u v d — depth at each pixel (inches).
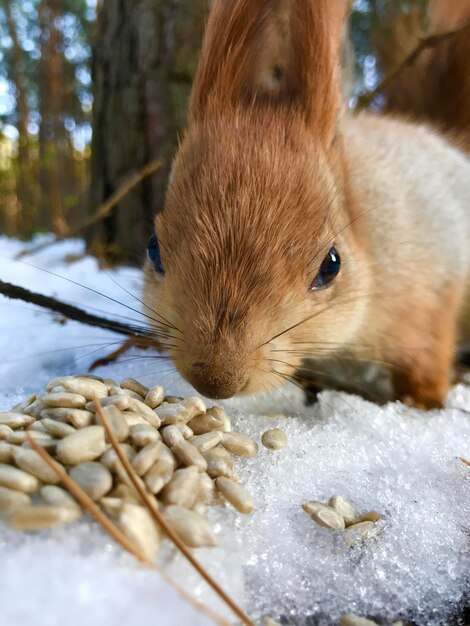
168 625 2.7
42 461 3.1
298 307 4.5
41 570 2.7
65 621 2.5
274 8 5.1
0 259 8.8
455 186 6.5
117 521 2.9
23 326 6.8
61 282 8.0
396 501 4.1
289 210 4.4
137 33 8.6
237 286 4.2
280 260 4.3
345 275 4.9
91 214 9.9
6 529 2.9
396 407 5.5
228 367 4.0
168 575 2.9
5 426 3.5
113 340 6.4
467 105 8.7
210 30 5.1
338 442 4.6
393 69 8.7
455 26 8.7
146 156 8.9
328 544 3.7
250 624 2.6
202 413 4.1
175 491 3.2
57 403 3.8
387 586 3.6
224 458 3.7
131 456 3.4
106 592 2.7
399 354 5.7
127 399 3.8
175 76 8.5
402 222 5.6
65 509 2.8
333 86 5.0
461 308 6.5
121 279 8.3
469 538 3.9
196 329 4.1
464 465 4.4
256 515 3.6
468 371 6.9
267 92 5.2
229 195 4.4
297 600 3.5
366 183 5.5
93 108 9.6
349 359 6.0
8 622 2.5
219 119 4.9
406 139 6.6
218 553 3.2
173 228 4.6
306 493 4.0
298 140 4.7
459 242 6.1
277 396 5.4
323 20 4.9
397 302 5.5
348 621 3.3
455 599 3.6
